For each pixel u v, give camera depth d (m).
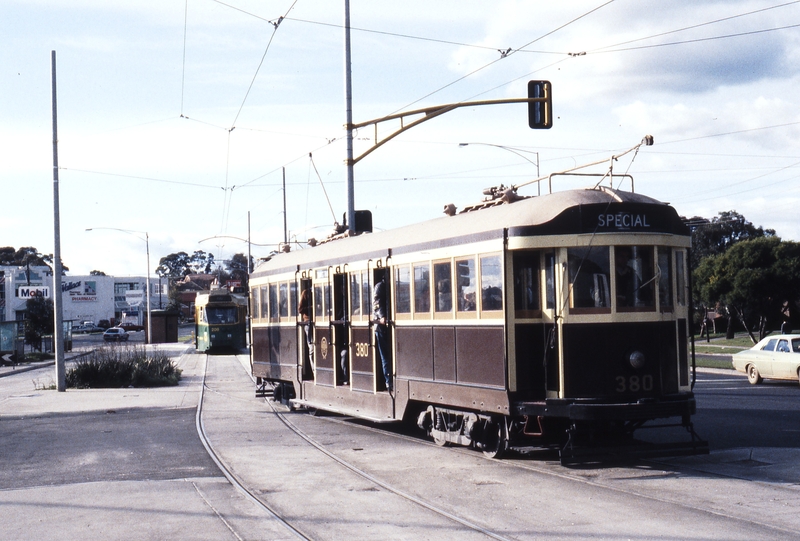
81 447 14.38
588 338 11.09
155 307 122.06
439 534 7.96
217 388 27.47
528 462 11.88
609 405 10.77
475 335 12.20
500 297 11.59
